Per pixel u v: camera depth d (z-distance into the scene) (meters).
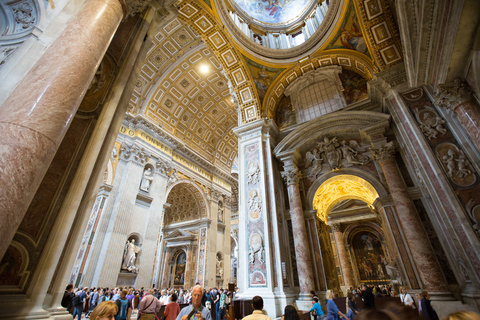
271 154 12.13
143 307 5.73
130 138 17.12
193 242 21.67
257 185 10.98
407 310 1.24
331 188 12.55
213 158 24.61
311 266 9.94
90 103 4.14
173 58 17.61
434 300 6.77
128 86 4.86
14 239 2.81
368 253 22.11
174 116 20.34
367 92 11.56
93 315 2.22
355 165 10.78
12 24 3.56
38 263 2.92
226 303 9.95
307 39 12.85
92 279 12.84
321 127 11.41
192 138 22.36
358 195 13.55
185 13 10.82
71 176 3.57
